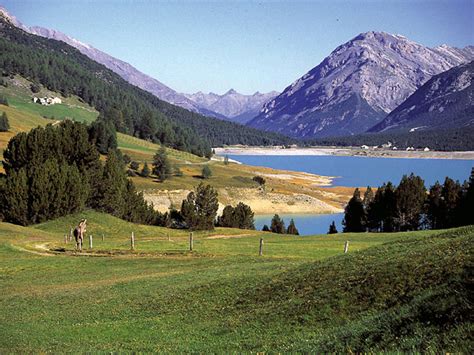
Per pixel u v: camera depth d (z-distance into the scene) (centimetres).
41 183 8144
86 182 8938
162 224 11056
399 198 10169
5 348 2373
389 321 1783
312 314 2275
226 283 3275
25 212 8144
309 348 1808
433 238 3222
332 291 2458
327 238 7044
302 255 5197
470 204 9156
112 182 9706
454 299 1708
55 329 2722
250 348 2016
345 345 1733
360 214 11094
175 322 2688
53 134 9788
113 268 4797
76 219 8400
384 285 2288
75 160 9812
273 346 1981
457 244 2558
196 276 3806
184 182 18800
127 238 7712
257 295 2847
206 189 10694
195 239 7469
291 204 18588
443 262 2264
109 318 2942
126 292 3541
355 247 5875
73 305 3328
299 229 14775
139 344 2325
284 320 2309
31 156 9644
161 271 4466
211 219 10219
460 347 1386
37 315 3128
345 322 2080
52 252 5875
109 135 19250
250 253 5484
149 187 17212
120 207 9875
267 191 19275
